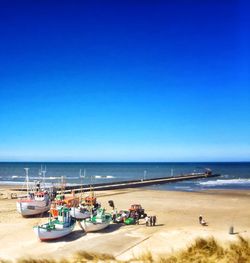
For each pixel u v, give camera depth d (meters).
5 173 183.12
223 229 37.59
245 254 20.92
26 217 44.91
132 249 29.89
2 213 48.06
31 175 166.75
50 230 32.91
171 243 31.67
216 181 117.88
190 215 46.50
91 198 46.75
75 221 37.75
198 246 25.19
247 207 53.97
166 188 91.31
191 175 138.00
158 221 42.16
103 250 29.69
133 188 91.75
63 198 53.19
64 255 28.47
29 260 25.91
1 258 28.12
